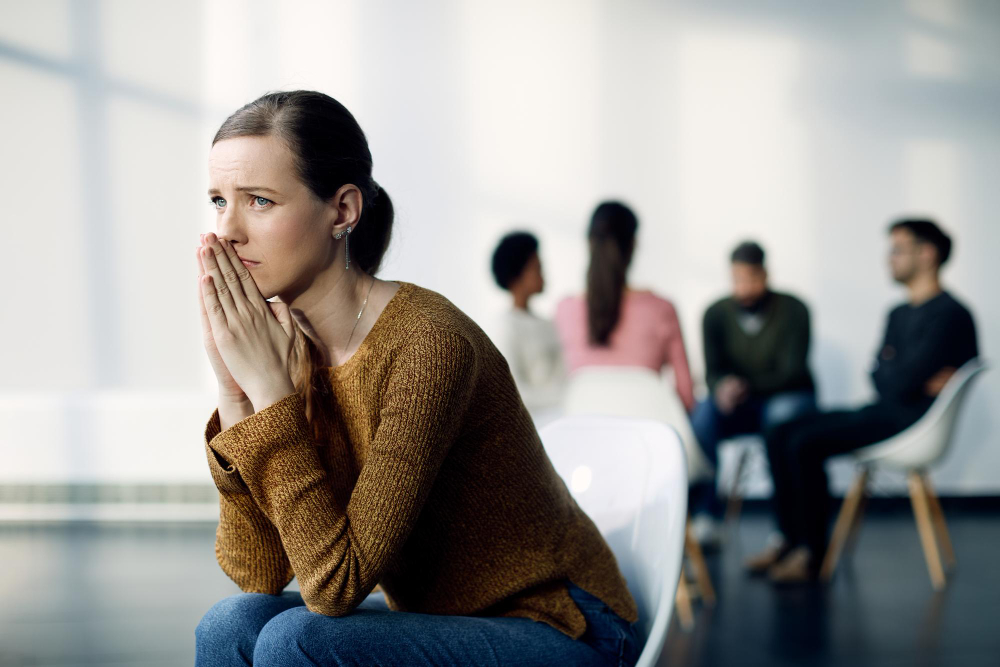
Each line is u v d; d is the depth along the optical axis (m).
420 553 1.12
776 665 2.55
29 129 4.89
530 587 1.10
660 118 5.09
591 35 5.07
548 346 3.48
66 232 4.90
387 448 0.99
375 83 5.01
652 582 1.19
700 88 5.10
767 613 3.08
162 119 4.93
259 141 1.02
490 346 1.09
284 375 1.04
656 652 1.08
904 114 5.18
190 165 4.95
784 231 5.11
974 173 5.21
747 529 4.59
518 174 5.05
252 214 1.03
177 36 4.94
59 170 4.90
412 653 0.98
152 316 4.93
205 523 4.76
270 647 0.96
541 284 3.58
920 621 2.98
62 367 4.90
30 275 4.89
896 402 3.56
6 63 4.88
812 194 5.13
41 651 2.66
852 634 2.84
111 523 4.75
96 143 4.91
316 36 4.99
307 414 1.08
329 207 1.06
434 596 1.13
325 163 1.04
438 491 1.09
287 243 1.03
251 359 1.03
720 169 5.10
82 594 3.34
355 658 0.95
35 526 4.69
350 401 1.07
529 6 5.05
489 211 5.04
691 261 5.08
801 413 3.74
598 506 1.31
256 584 1.17
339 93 5.00
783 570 3.54
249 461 1.00
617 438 1.33
